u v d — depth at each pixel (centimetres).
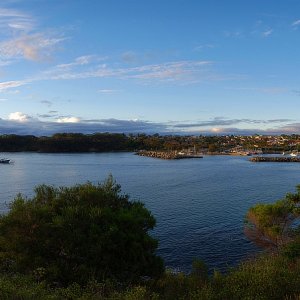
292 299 1098
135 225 2000
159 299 1319
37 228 1894
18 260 1825
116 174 12300
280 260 1872
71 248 1848
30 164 16775
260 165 16675
